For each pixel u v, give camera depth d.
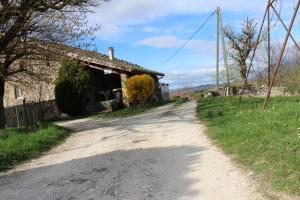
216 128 12.70
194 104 25.67
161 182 7.86
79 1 19.75
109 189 7.78
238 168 7.96
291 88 32.53
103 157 11.05
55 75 30.42
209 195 6.73
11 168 11.10
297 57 34.84
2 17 17.62
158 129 15.37
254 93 37.28
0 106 20.81
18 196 8.11
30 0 18.14
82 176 9.08
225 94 39.72
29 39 19.03
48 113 31.33
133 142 13.02
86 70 30.61
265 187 6.60
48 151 13.54
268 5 14.77
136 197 7.10
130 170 9.12
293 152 7.79
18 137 15.16
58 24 19.50
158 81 42.31
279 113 11.99
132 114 24.67
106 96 33.31
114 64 31.53
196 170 8.35
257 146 8.90
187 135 12.82
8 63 19.78
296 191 6.14
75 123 24.44
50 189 8.30
